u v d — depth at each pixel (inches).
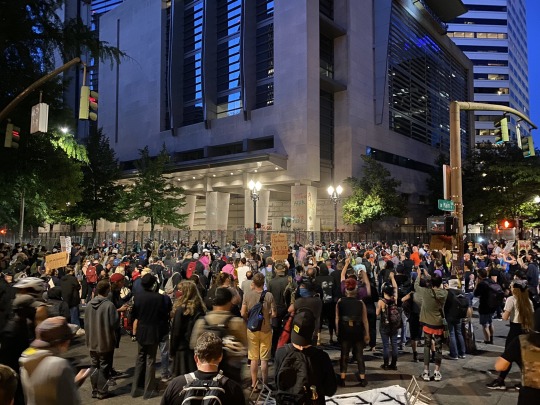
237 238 1483.8
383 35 2084.2
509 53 4419.3
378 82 2076.8
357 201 1652.3
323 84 1822.1
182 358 222.2
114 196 1567.4
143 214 1624.0
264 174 1825.8
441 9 2659.9
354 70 1940.2
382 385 285.4
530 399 136.8
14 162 711.7
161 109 2262.6
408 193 2274.9
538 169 1327.5
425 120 2492.6
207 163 1793.8
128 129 2422.5
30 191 847.1
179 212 2212.1
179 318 223.1
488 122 4303.6
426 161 2466.8
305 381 151.3
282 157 1716.3
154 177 1632.6
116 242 1421.0
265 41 1902.1
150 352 264.8
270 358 348.2
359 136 1936.5
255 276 290.4
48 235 1660.9
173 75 2167.8
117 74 2529.5
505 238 1352.1
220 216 2065.7
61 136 782.5
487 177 1664.6
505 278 511.8
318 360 155.9
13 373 99.8
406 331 437.1
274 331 333.4
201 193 2263.8
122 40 2524.6
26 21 673.6
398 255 681.6
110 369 270.5
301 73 1722.4
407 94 2300.7
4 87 677.3
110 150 1628.9
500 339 423.8
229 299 196.4
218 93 2065.7
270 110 1813.5
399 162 2240.4
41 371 124.6
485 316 403.2
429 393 267.9
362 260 531.8
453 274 441.1
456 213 448.1
